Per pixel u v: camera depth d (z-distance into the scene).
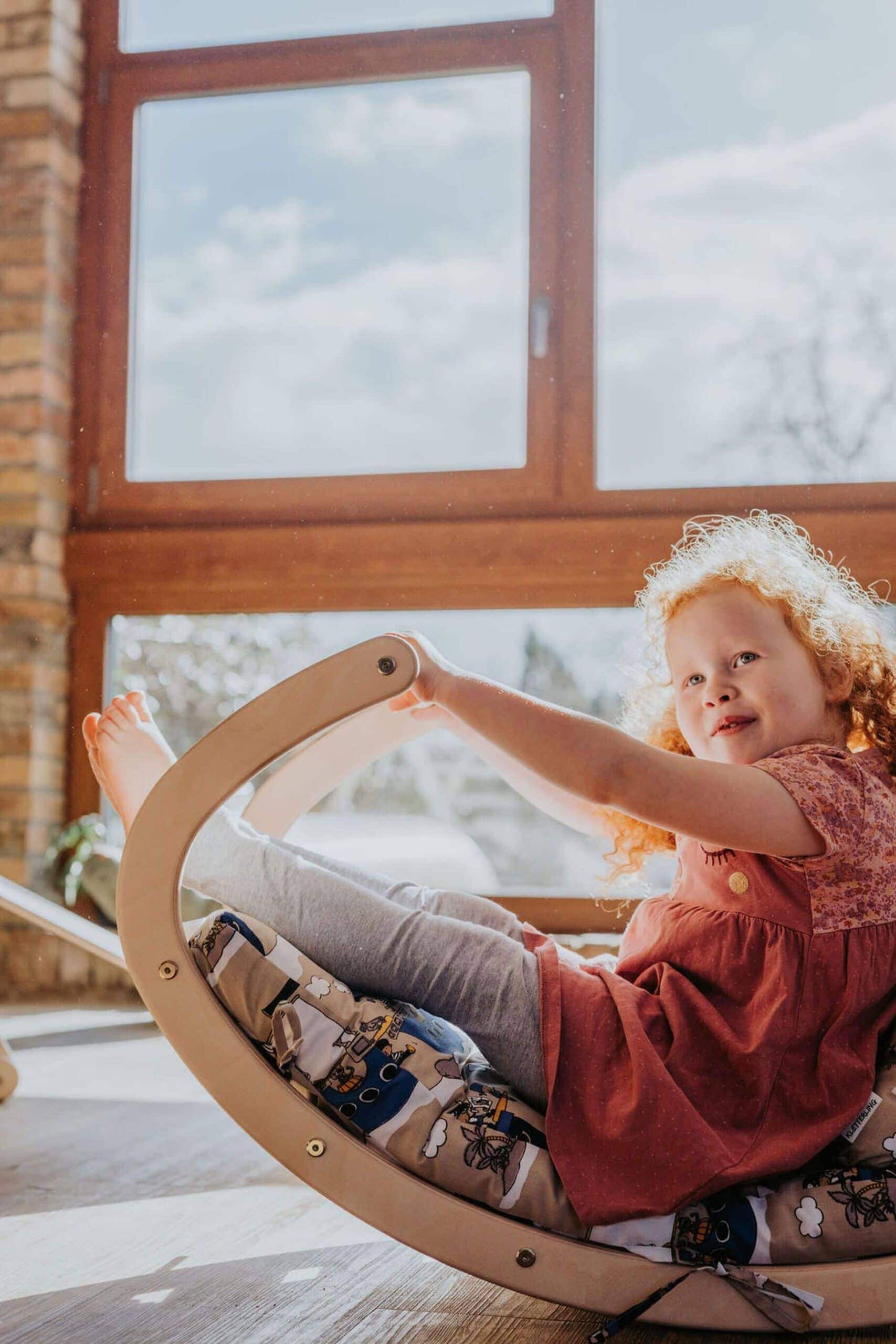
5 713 2.72
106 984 2.65
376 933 0.80
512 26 2.67
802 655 0.89
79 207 2.85
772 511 2.43
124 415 2.81
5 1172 1.12
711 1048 0.77
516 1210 0.73
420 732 1.09
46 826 2.74
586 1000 0.79
